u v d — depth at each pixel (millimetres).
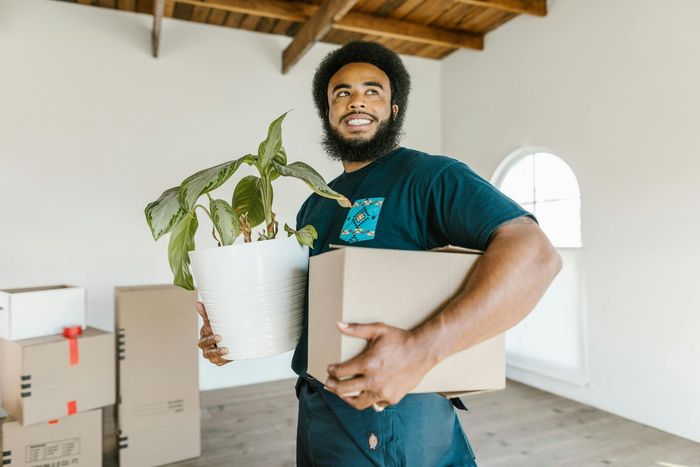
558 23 3680
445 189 834
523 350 3986
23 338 2221
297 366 986
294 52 3969
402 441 862
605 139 3299
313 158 4402
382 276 659
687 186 2801
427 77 4980
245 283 886
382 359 605
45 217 3557
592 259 3385
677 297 2855
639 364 3064
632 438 2812
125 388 2404
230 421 3123
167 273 3896
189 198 813
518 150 4051
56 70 3617
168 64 3947
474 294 639
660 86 2953
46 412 2123
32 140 3533
